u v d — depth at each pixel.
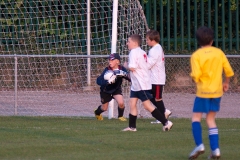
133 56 33.12
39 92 54.00
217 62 25.34
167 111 37.81
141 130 35.22
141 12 46.91
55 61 58.22
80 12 60.62
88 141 30.55
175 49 61.97
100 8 60.22
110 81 38.56
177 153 27.12
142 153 27.03
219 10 63.88
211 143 25.44
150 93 34.12
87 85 53.62
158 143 30.02
